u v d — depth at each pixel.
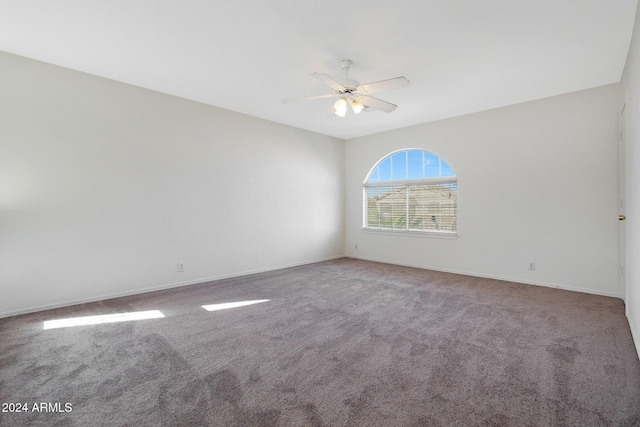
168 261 3.94
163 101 3.87
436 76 3.32
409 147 5.34
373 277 4.55
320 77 2.60
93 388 1.79
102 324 2.75
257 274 4.75
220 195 4.43
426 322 2.79
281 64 3.08
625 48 2.73
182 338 2.47
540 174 4.01
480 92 3.79
